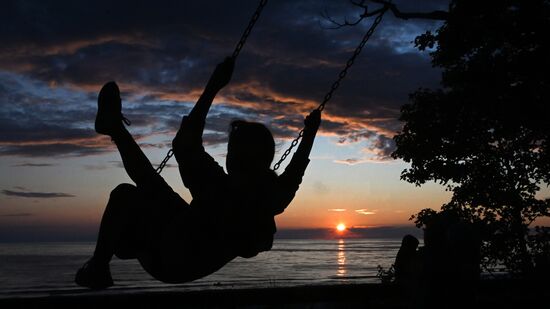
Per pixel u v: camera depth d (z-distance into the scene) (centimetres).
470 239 447
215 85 246
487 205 1274
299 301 489
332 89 333
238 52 277
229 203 231
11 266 13812
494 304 558
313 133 304
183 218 228
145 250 235
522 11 1091
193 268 229
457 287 441
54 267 13062
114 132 234
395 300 525
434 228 461
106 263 237
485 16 1143
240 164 243
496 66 1182
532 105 1157
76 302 414
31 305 405
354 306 517
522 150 1253
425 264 453
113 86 238
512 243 1216
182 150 233
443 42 1240
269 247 243
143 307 436
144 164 237
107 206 240
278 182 258
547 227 1180
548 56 1124
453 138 1280
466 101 1236
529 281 603
